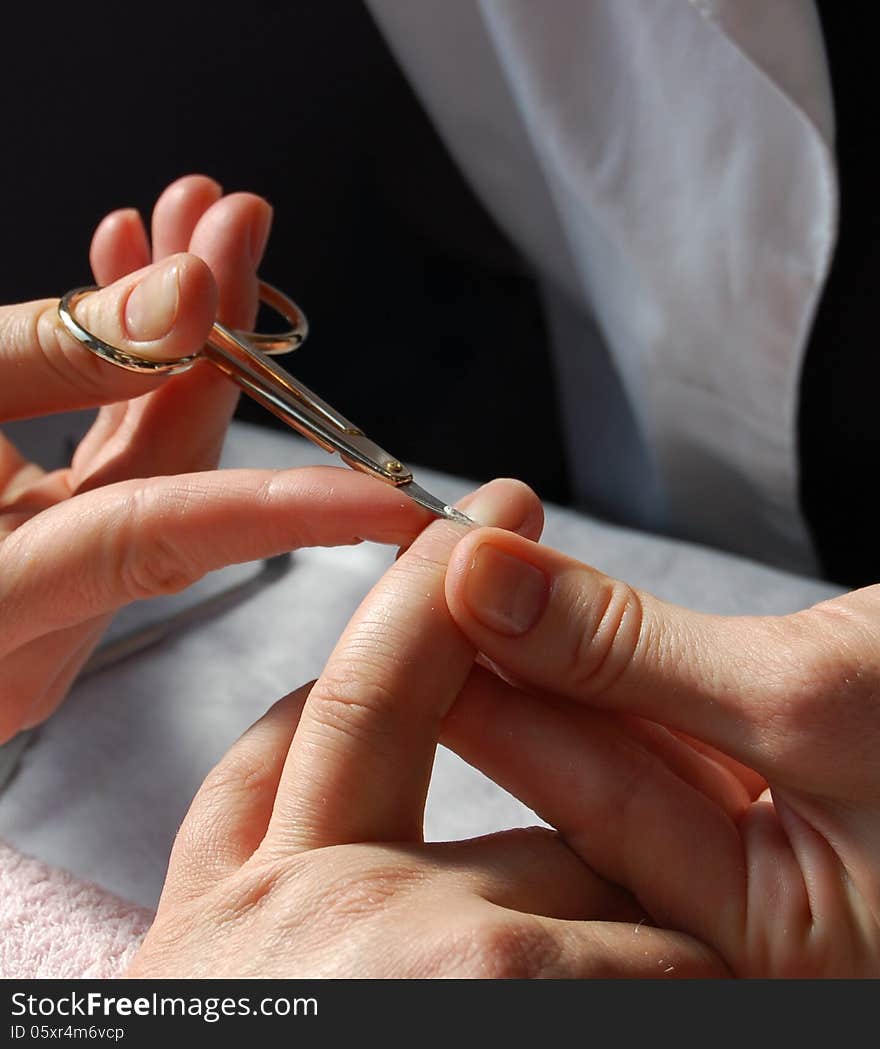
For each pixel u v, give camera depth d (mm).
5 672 403
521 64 477
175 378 415
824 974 328
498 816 406
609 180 490
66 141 676
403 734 324
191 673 450
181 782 417
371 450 368
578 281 621
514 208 608
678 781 338
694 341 520
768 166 462
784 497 581
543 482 726
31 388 394
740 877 331
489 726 341
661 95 467
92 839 403
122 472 414
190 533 365
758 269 485
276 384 379
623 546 491
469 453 715
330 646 457
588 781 335
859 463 592
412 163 710
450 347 758
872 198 508
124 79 668
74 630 407
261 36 665
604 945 306
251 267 434
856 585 644
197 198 440
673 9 446
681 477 616
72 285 699
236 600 476
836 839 329
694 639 332
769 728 326
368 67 677
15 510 413
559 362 690
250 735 345
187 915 316
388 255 750
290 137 701
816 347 551
